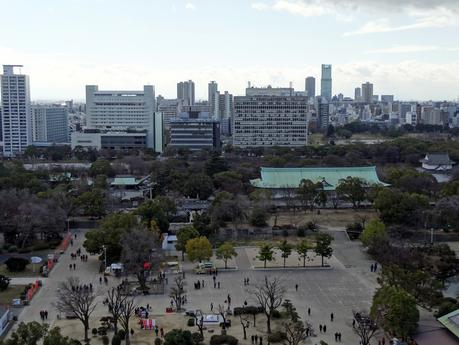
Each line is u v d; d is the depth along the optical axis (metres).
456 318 166.38
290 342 167.88
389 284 197.25
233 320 194.38
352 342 175.12
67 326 188.88
